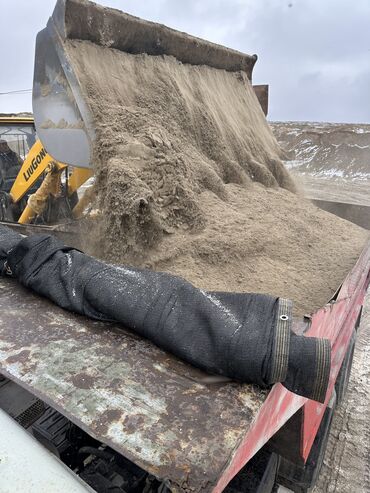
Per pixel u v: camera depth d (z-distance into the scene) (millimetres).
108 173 2219
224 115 3549
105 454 1235
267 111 4742
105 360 1194
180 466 859
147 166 2334
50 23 2453
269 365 1082
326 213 3496
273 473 1538
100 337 1314
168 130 2758
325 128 19625
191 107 3154
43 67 2525
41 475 866
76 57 2455
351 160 16797
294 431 1625
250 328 1163
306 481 1778
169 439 921
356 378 3379
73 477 879
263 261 2318
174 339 1203
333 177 16047
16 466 886
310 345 1121
